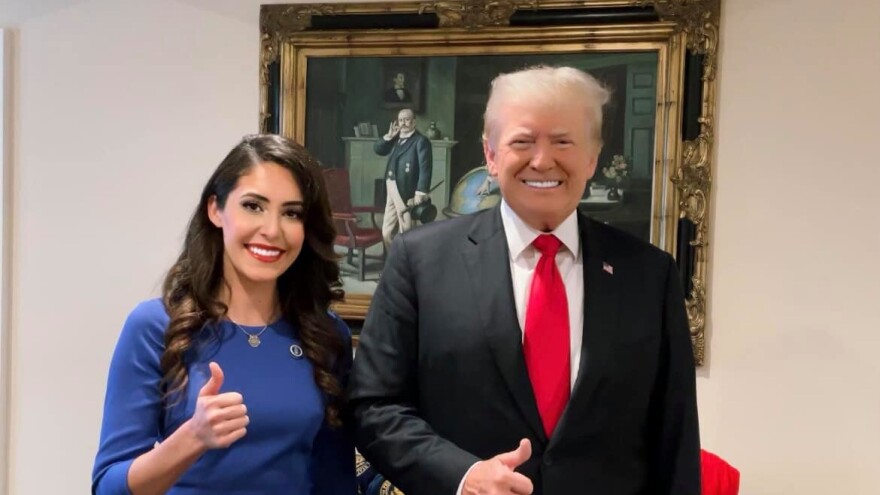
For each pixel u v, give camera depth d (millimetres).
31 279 2406
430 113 2148
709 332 2027
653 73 2012
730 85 1999
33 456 2426
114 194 2352
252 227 1369
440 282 1332
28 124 2389
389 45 2146
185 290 1416
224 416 1178
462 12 2100
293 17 2188
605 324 1291
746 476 2023
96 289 2373
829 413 1982
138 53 2320
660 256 1379
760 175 1992
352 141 2193
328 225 1496
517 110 1274
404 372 1355
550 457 1250
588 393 1259
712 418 2033
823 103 1963
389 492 1763
